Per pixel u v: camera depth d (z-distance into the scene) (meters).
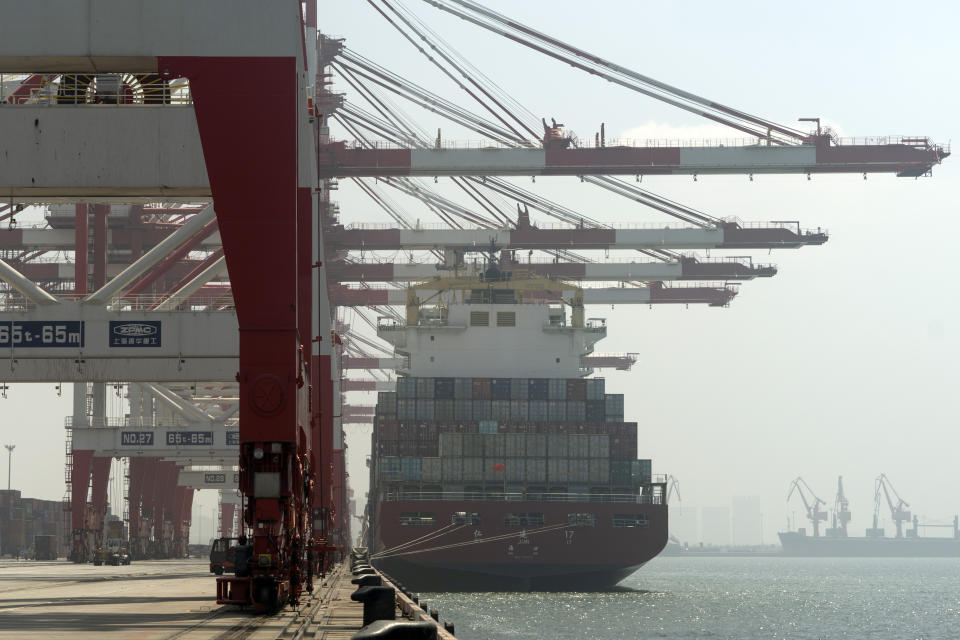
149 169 50.81
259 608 47.47
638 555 169.38
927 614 184.38
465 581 170.62
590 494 173.00
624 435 175.75
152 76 52.78
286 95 48.50
